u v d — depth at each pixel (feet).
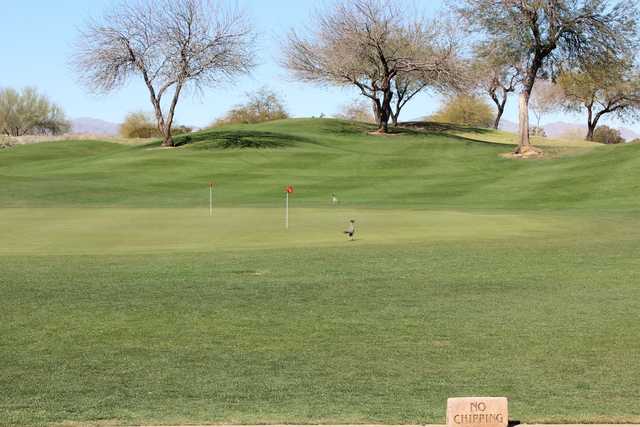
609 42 184.55
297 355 32.53
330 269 53.72
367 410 25.12
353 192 142.82
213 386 28.19
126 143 258.98
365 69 238.89
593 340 34.81
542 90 325.01
